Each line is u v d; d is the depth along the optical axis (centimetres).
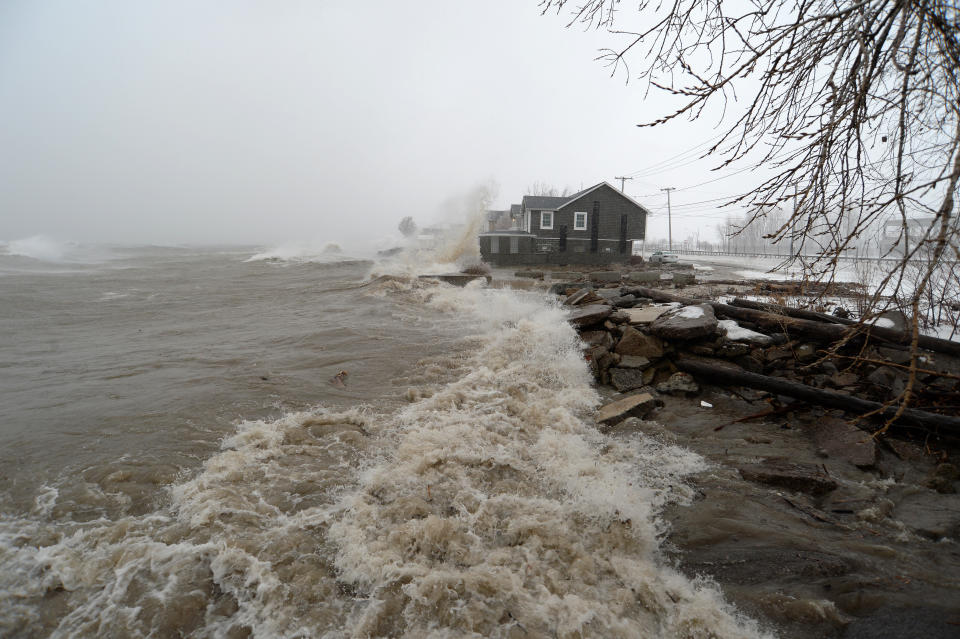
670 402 636
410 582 276
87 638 238
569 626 251
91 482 375
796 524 349
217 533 312
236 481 381
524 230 4228
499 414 546
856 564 297
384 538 313
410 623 251
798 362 657
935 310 700
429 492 375
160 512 340
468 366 725
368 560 290
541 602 268
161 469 396
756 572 299
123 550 295
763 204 333
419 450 438
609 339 766
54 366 736
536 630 249
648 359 708
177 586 269
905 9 233
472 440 471
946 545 318
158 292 1623
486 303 1187
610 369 712
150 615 250
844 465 441
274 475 393
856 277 966
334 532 318
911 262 262
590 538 332
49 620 248
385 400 590
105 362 755
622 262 4022
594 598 276
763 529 340
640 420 550
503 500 367
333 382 648
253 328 1020
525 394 621
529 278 2452
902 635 240
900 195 238
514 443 477
